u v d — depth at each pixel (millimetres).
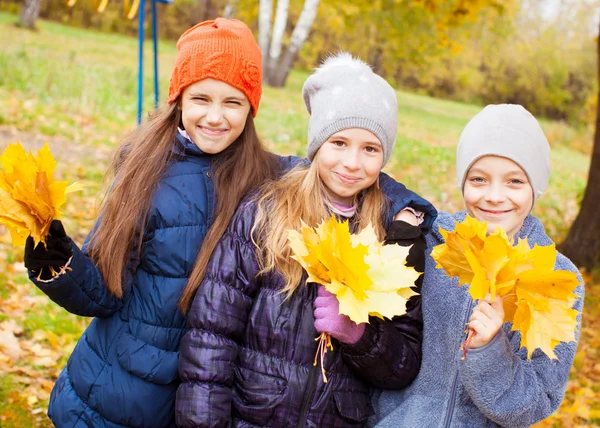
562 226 9211
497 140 1907
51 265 1905
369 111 2025
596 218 7449
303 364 1972
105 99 10797
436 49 23547
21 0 25203
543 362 1907
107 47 20031
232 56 2123
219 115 2127
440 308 2080
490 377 1780
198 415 1890
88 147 8320
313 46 26734
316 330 1986
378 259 1795
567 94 30203
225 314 1959
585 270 7414
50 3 25656
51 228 1846
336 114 2027
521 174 1922
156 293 2094
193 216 2125
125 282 2098
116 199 2096
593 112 26578
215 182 2166
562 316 1562
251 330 1996
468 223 1616
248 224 2059
